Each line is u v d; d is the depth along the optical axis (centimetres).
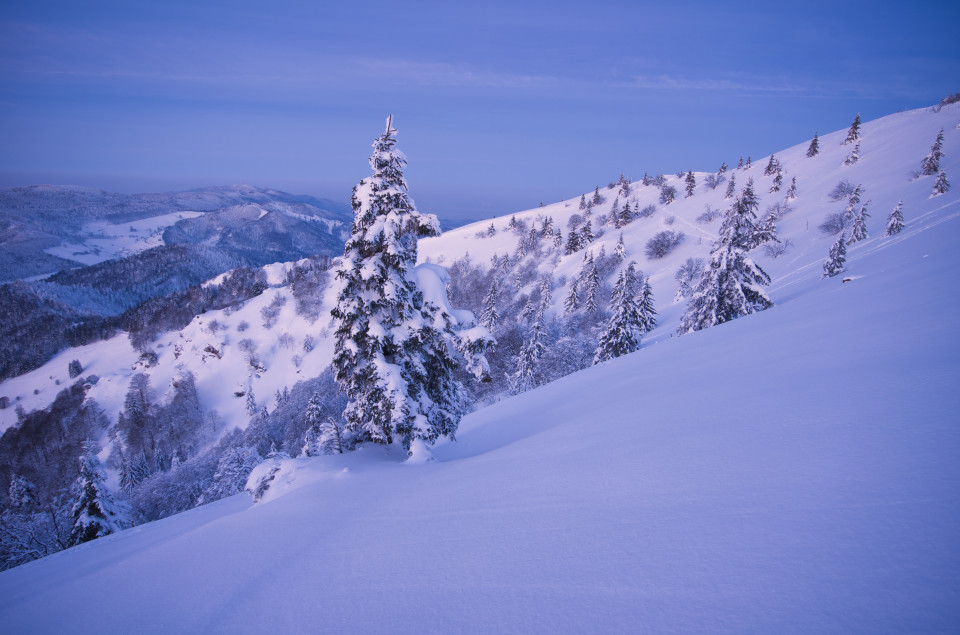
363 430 1177
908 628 159
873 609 177
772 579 218
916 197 6512
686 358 1181
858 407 412
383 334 1075
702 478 362
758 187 11606
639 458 454
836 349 683
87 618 390
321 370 11544
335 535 478
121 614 385
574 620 232
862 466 302
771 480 323
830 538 237
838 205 8156
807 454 347
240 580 405
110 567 525
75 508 2114
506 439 1156
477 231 17400
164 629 341
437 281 1152
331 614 307
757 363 780
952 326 593
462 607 275
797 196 9750
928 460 285
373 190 1059
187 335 13262
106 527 2114
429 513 476
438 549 371
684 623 205
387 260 1083
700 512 308
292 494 708
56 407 11225
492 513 422
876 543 221
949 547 204
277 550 466
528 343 5028
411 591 312
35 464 9762
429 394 1250
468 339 1084
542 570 292
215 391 11519
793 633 177
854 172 9581
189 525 816
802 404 470
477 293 12056
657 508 333
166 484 4325
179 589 413
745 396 579
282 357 12431
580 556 296
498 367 6119
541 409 1435
